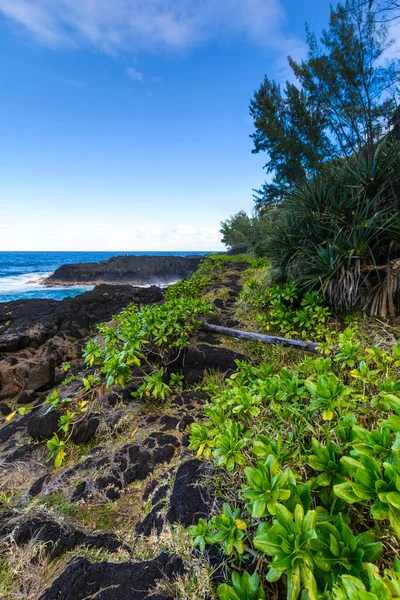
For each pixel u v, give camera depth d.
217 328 3.39
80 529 1.38
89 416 2.25
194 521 1.25
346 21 6.30
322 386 1.29
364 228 3.02
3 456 2.17
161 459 1.81
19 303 8.68
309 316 3.08
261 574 0.98
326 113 7.59
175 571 1.07
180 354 3.07
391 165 3.08
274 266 4.27
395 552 0.83
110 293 10.31
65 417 2.05
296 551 0.73
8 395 3.79
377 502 0.75
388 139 3.77
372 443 0.89
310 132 8.34
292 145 8.85
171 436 2.01
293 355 2.81
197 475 1.46
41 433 2.24
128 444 1.97
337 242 3.18
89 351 2.62
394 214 2.92
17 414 3.11
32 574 1.12
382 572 0.82
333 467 0.98
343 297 3.12
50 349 4.73
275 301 3.46
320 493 1.00
